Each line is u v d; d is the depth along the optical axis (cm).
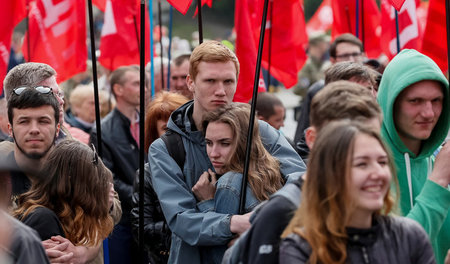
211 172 571
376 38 1111
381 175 403
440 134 546
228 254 456
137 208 689
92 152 574
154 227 641
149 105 733
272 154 588
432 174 517
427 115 526
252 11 932
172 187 570
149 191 654
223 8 3484
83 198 563
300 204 421
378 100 548
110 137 899
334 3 1106
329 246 403
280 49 972
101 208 574
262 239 428
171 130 594
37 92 577
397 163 542
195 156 585
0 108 844
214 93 588
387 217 425
